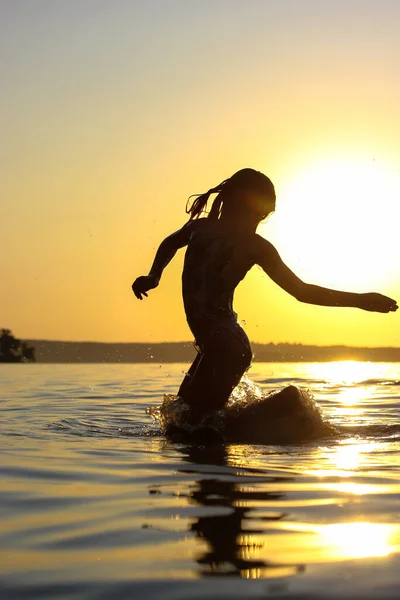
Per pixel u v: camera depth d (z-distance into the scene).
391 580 1.81
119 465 3.50
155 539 2.19
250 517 2.45
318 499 2.74
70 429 4.96
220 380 4.67
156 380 11.99
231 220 4.88
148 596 1.71
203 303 4.77
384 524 2.36
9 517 2.45
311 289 4.75
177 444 4.28
